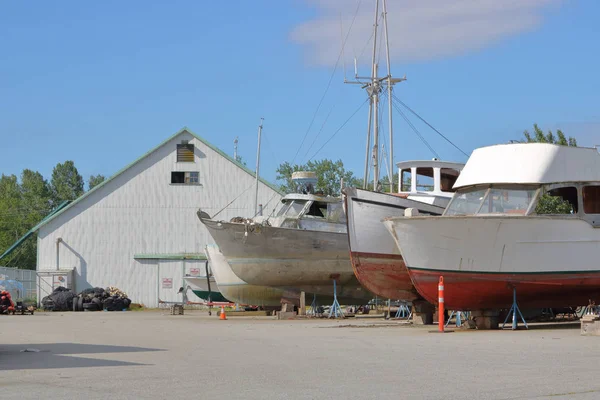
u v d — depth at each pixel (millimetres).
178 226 46594
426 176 27781
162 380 8141
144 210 46719
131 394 7066
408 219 18797
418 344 13141
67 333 18078
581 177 19359
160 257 46188
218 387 7543
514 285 18406
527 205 18922
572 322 21469
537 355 10656
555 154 19250
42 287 46062
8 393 7152
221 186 46812
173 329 19828
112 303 43188
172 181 46938
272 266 28312
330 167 74188
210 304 34000
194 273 45906
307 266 28359
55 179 112125
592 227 18656
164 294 46031
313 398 6727
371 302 35000
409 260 19250
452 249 18562
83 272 46344
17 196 103812
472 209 19594
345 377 8281
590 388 7180
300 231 28062
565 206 24062
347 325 21266
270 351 11945
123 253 46438
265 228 27828
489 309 18875
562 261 18453
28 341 14984
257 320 26516
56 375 8664
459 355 10820
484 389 7180
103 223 46656
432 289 19078
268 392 7141
